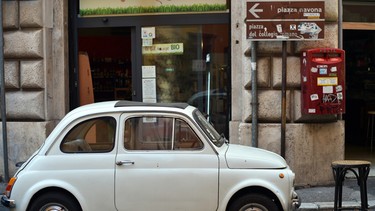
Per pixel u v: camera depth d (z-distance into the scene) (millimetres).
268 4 7773
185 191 5395
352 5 9531
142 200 5395
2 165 8664
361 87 12266
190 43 9344
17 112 8641
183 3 9219
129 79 10117
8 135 8641
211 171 5410
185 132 5539
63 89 8938
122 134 5516
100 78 10227
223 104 9234
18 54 8602
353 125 12695
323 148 8203
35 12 8547
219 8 9133
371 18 9602
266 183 5402
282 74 7895
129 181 5391
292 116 8211
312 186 8180
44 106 8672
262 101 8141
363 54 11836
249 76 8156
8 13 8578
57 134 5555
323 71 7684
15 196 5402
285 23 7777
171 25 9305
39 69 8602
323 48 7836
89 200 5391
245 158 5480
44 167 5445
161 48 9367
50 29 8820
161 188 5395
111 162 5434
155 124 5562
